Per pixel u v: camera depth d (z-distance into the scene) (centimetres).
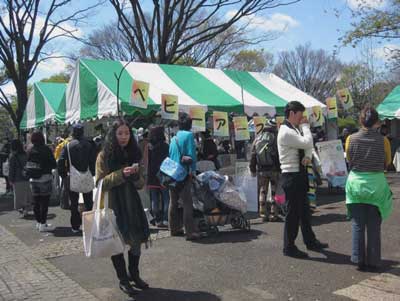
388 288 501
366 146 552
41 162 891
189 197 754
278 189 892
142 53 2098
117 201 493
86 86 1095
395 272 555
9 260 679
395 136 2161
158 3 2052
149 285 539
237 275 564
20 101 2209
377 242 560
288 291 502
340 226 819
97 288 539
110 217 473
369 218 562
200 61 2650
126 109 990
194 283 542
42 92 1562
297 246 686
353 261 572
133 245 496
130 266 518
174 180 743
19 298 513
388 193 561
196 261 632
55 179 1309
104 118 1092
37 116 1645
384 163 563
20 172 1082
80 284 558
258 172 908
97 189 490
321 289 505
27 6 2139
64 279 579
